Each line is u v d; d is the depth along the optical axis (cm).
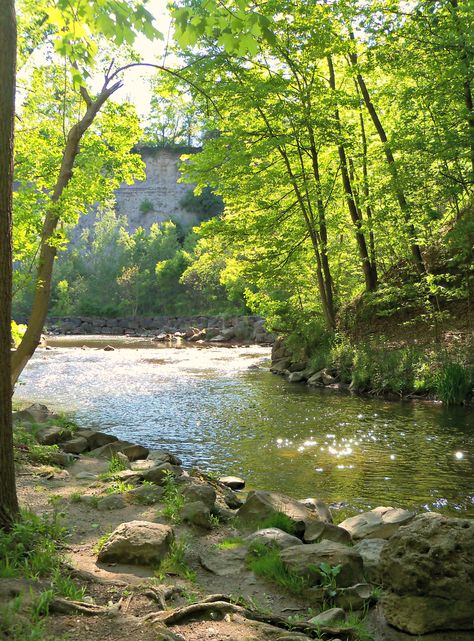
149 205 9519
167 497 711
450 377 1642
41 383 2180
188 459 1098
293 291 2772
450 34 1559
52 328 6919
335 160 2433
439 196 1747
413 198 1842
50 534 554
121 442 1073
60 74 1279
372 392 1867
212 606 423
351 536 642
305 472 998
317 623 418
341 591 475
